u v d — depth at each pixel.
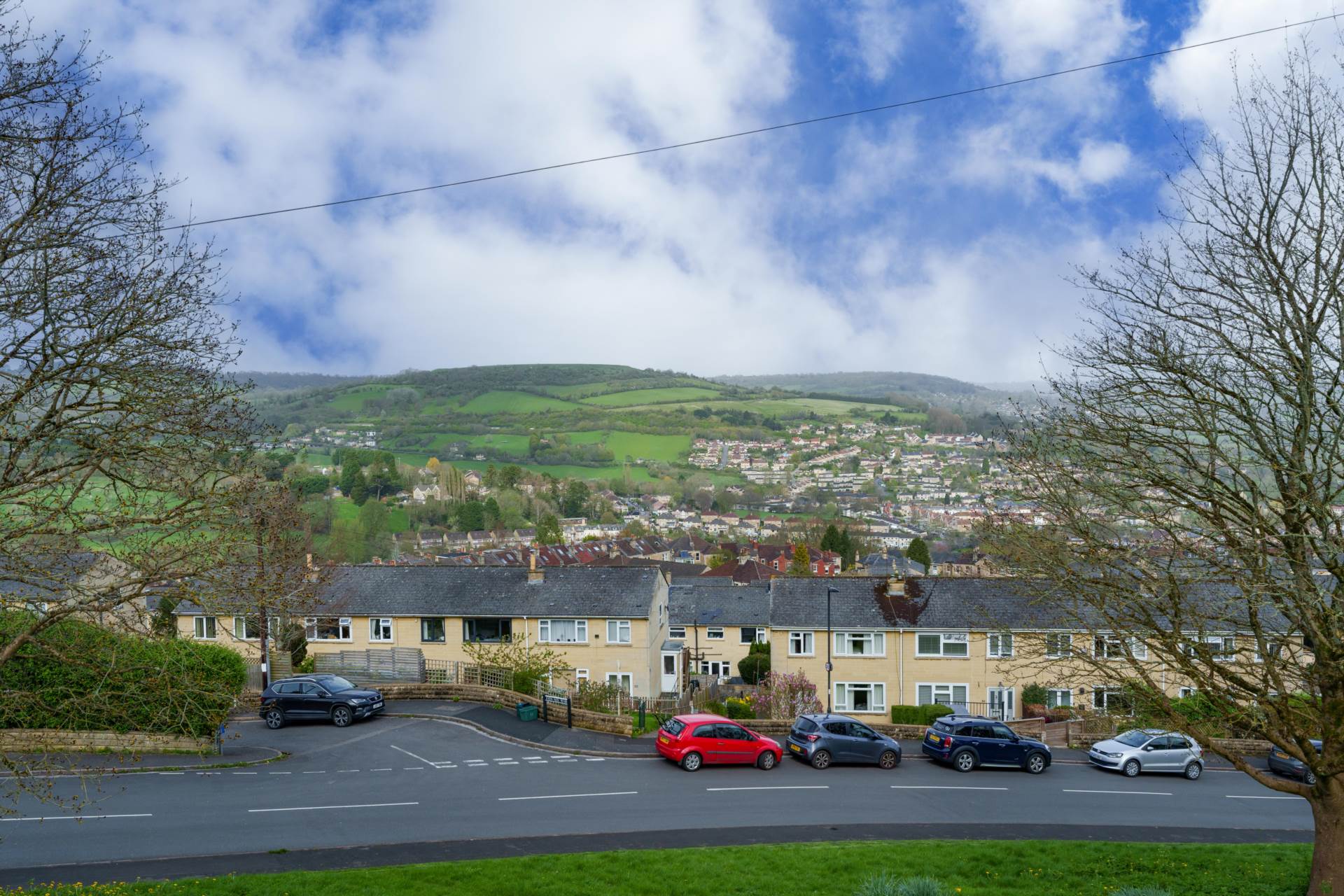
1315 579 15.31
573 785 27.48
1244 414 15.41
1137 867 20.34
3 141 13.39
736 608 73.56
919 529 183.88
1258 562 14.78
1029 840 22.89
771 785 28.41
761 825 23.66
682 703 43.38
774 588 52.09
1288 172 15.13
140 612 14.47
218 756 30.05
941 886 17.38
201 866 19.16
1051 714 44.47
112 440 13.58
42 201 13.34
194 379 14.26
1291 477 14.80
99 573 15.16
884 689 48.66
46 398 14.11
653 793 26.70
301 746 32.47
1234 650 15.91
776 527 192.88
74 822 22.31
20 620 15.71
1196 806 28.00
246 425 14.95
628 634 51.19
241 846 20.69
